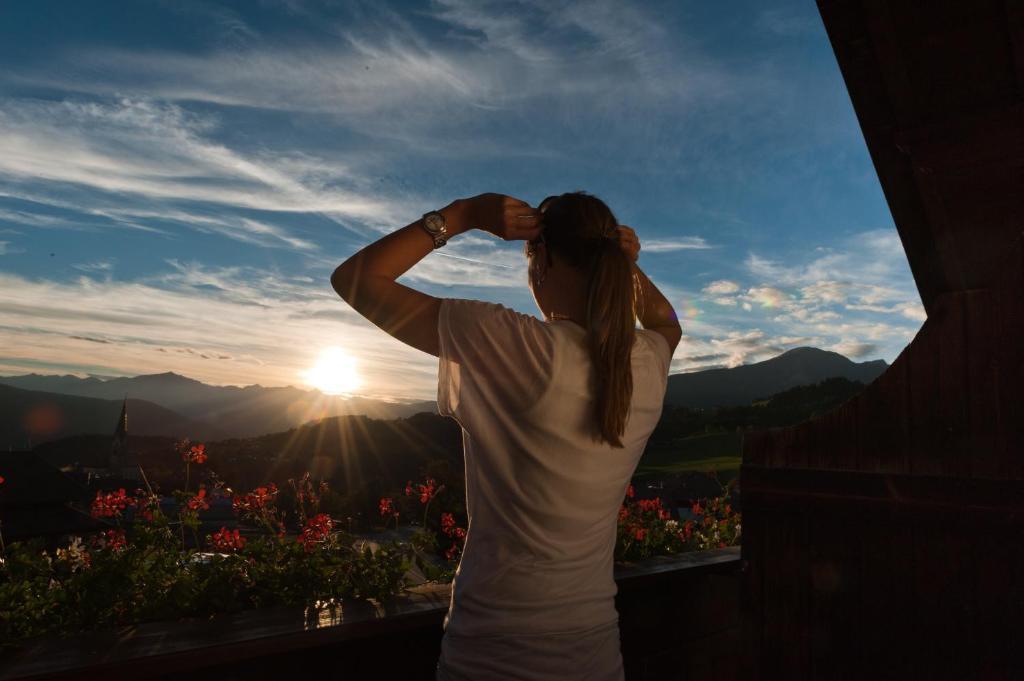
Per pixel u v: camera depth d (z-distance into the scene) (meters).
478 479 0.97
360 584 1.63
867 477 1.33
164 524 1.76
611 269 0.99
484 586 0.91
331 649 1.48
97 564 1.43
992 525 1.20
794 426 1.42
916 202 1.89
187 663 1.16
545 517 0.92
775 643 1.41
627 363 0.96
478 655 0.90
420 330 0.97
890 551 1.30
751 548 1.45
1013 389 1.20
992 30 1.37
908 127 1.61
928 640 1.25
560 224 1.04
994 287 1.23
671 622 2.34
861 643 1.32
